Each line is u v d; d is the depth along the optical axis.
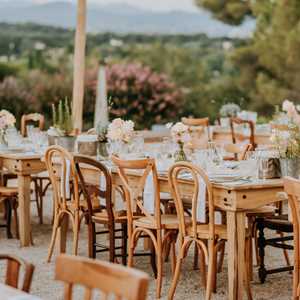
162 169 5.88
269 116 19.62
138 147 6.77
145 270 6.32
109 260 6.19
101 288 2.60
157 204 5.54
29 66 19.08
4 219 8.63
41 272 6.19
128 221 5.79
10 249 7.11
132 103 18.84
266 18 19.50
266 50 19.38
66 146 7.42
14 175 8.49
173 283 5.34
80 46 11.52
